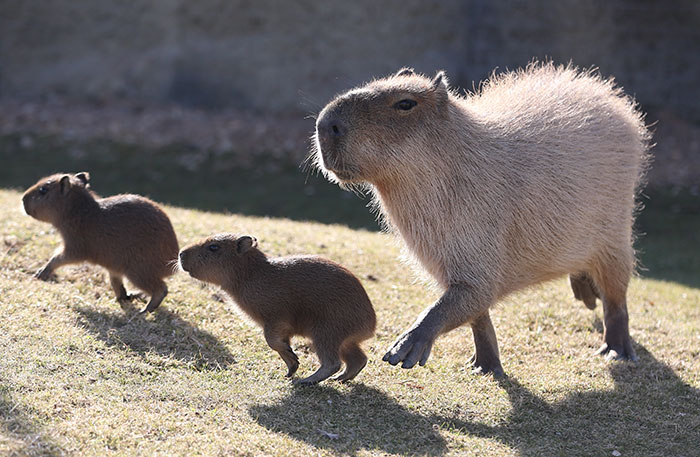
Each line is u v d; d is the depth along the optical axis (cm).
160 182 4647
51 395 1478
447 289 1738
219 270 1684
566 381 1859
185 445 1375
